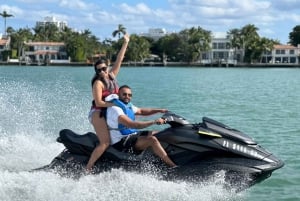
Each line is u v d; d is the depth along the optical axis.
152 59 153.50
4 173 6.92
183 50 144.62
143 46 146.25
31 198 6.24
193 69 122.81
